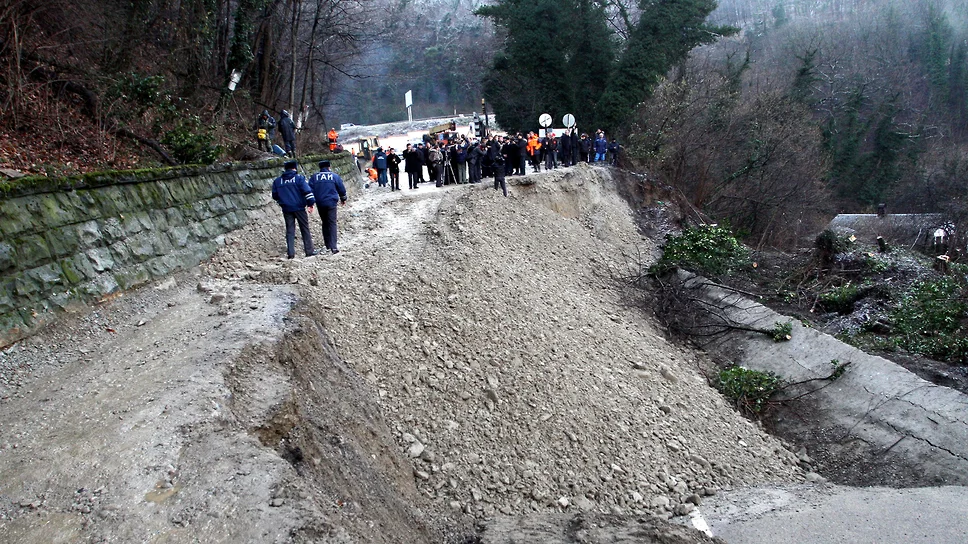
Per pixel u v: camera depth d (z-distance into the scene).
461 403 8.60
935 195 35.16
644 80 28.38
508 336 10.59
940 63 51.88
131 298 8.14
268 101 21.59
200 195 10.51
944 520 7.79
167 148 11.91
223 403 5.49
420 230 13.84
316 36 25.17
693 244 18.20
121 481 4.46
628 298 16.02
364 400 7.65
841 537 7.36
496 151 17.84
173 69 16.12
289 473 4.76
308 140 22.55
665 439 9.66
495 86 34.34
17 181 6.80
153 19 14.91
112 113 11.62
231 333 6.91
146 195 9.05
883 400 11.41
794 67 45.31
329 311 9.09
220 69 19.42
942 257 18.20
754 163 26.48
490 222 15.87
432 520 6.71
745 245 22.06
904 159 41.66
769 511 8.15
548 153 21.98
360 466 6.20
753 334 14.38
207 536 4.00
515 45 31.84
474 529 6.72
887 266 17.39
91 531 3.99
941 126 47.78
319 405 6.55
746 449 10.43
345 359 8.30
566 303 13.56
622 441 9.17
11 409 5.53
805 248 24.02
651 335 14.24
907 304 14.95
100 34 13.49
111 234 8.12
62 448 4.85
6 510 4.18
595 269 17.20
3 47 10.73
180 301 8.52
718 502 8.48
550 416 8.98
